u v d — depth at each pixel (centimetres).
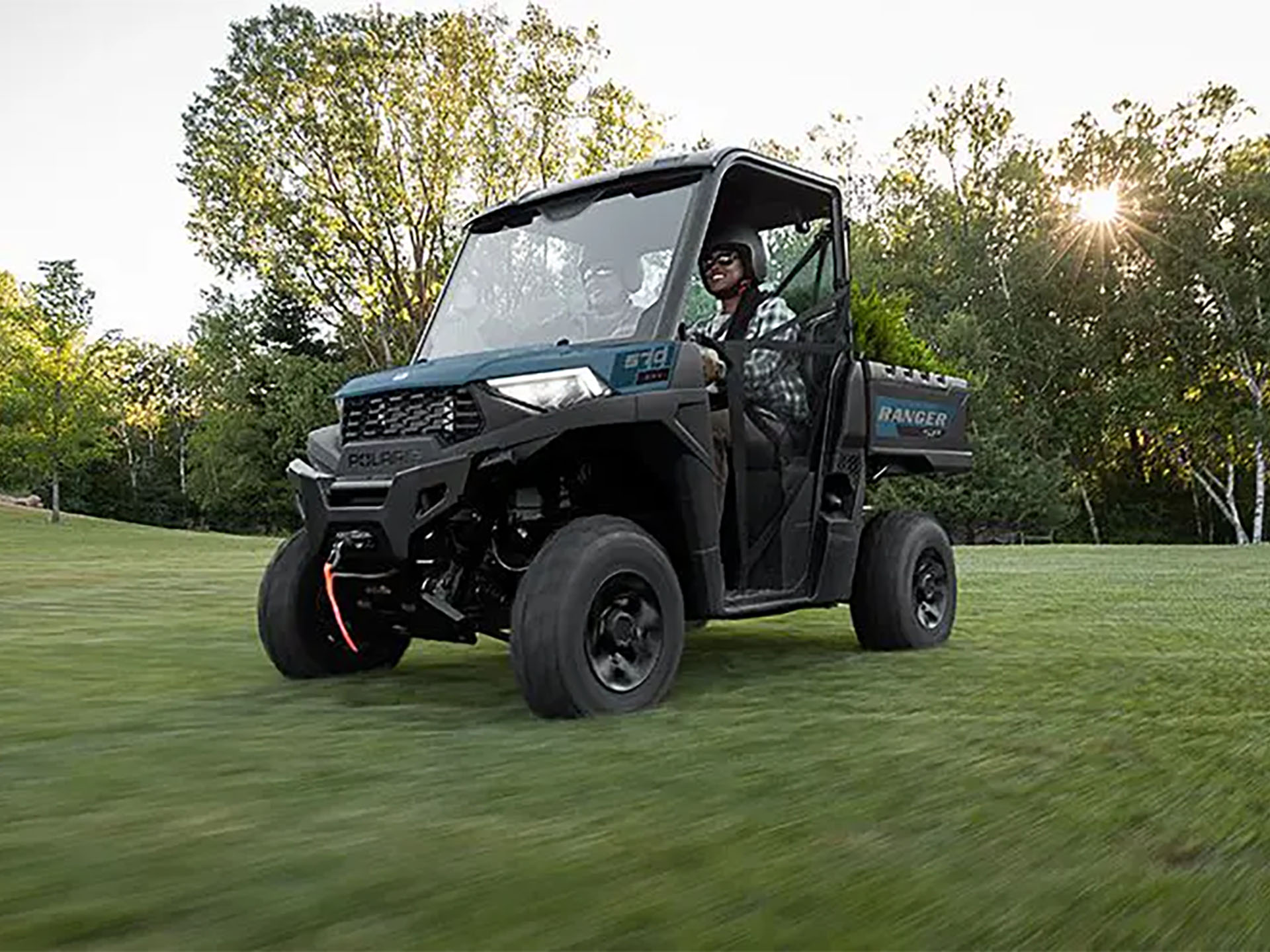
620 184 387
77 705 315
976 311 3734
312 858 158
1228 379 3569
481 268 408
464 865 154
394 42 2914
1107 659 386
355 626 355
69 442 3155
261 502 5094
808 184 412
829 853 159
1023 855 158
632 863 154
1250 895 141
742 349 364
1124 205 3575
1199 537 4081
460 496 299
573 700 286
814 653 423
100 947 126
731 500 363
